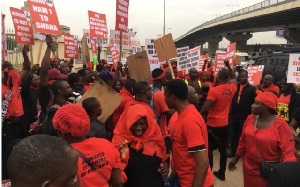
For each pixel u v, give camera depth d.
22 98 4.24
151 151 2.56
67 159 1.03
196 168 2.17
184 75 7.20
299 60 4.22
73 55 8.73
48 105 3.55
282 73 7.08
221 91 4.34
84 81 5.39
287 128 2.70
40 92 3.58
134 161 2.55
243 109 5.35
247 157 2.98
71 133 1.75
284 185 1.41
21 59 9.43
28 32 5.00
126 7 5.84
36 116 4.49
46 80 3.56
